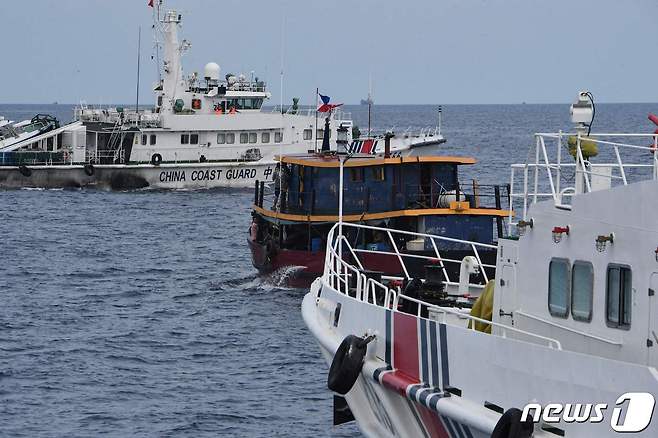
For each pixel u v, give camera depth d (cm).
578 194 3962
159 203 19200
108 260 13188
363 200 10769
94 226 16500
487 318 4603
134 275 12031
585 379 3606
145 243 14725
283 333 8912
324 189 10856
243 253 13775
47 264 12794
